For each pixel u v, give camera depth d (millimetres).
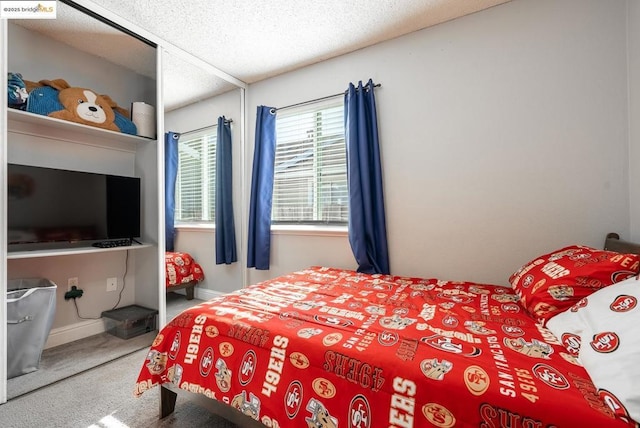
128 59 2359
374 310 1344
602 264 1173
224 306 1388
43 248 1926
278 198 2926
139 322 2223
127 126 2156
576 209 1729
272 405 1000
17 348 1617
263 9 1919
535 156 1829
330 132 2641
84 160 2105
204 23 2057
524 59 1853
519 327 1128
